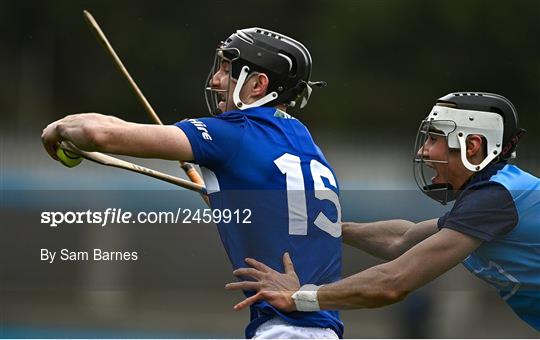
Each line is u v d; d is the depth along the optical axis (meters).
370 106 31.03
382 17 31.95
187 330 14.83
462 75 31.62
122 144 10.20
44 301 15.20
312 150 11.50
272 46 11.43
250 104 11.44
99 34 12.81
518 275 11.93
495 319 15.80
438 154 12.02
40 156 24.73
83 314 15.20
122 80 33.50
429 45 31.81
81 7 34.78
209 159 10.72
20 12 35.28
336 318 11.56
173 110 32.31
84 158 11.02
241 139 10.88
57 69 34.75
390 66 31.70
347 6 31.80
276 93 11.45
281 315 11.02
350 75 31.41
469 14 31.83
